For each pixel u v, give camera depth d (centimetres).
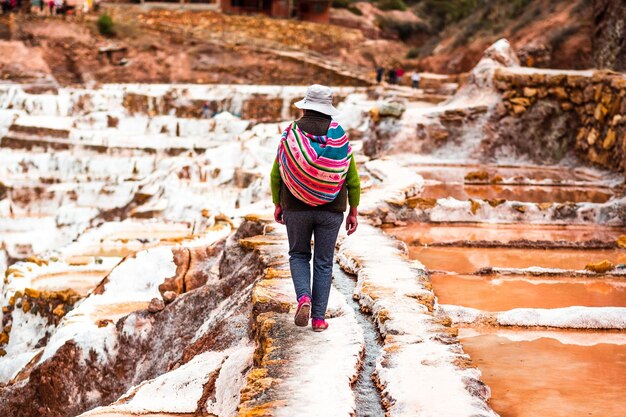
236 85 4581
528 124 1797
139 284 1119
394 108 1869
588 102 1692
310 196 585
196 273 1123
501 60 1955
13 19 5028
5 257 2561
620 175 1506
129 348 932
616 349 643
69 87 4416
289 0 6300
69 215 2708
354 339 591
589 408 525
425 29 6675
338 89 4309
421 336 590
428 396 490
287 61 5059
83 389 913
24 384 945
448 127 1841
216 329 795
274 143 2889
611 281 863
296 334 602
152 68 5016
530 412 519
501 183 1508
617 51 3091
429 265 936
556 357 624
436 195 1384
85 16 5391
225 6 6178
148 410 689
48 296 1416
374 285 721
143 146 3350
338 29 5966
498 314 709
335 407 477
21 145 3434
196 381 712
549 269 888
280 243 935
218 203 2427
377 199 1199
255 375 525
